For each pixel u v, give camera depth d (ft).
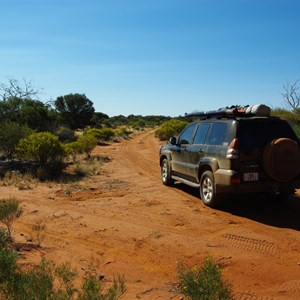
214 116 31.42
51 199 33.19
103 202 31.68
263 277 16.58
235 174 25.64
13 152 59.26
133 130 228.02
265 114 27.53
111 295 12.32
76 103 214.90
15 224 25.00
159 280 16.35
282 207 28.94
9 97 88.48
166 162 38.65
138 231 23.25
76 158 65.46
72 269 17.15
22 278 13.25
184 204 30.40
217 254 19.21
